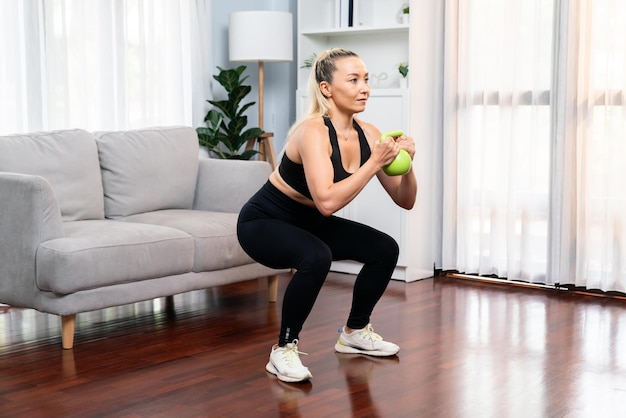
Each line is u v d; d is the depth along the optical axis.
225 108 5.17
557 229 4.56
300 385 2.85
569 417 2.54
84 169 3.97
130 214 4.17
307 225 3.07
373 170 2.75
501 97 4.69
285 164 2.99
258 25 5.05
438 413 2.57
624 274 4.37
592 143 4.41
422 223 4.91
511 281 4.75
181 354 3.24
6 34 4.19
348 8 5.18
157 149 4.34
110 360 3.16
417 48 4.77
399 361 3.14
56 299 3.27
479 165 4.83
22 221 3.31
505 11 4.63
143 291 3.53
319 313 3.95
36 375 2.96
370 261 3.14
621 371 3.04
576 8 4.41
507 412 2.58
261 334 3.56
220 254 3.83
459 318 3.87
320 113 2.99
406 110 4.73
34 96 4.32
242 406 2.63
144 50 4.84
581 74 4.42
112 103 4.71
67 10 4.46
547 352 3.29
